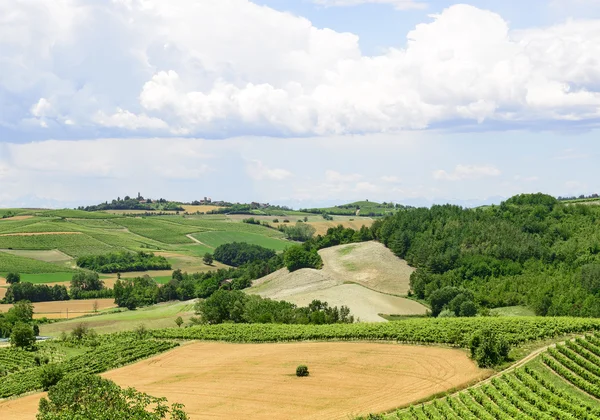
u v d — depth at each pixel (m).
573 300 144.50
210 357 107.81
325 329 114.50
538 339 89.38
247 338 118.69
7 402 93.06
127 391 59.59
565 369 74.62
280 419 69.00
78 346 139.62
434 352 92.56
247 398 78.12
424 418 64.69
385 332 104.19
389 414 68.31
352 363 91.00
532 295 151.88
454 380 78.06
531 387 71.38
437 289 159.75
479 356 82.56
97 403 57.03
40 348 137.00
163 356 112.81
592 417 60.59
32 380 104.31
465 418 63.81
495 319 105.31
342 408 71.31
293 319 141.38
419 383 78.31
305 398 76.12
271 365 95.00
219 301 154.25
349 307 158.75
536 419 62.75
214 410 73.94
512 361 81.81
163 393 84.12
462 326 102.44
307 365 92.50
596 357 77.94
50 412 56.16
